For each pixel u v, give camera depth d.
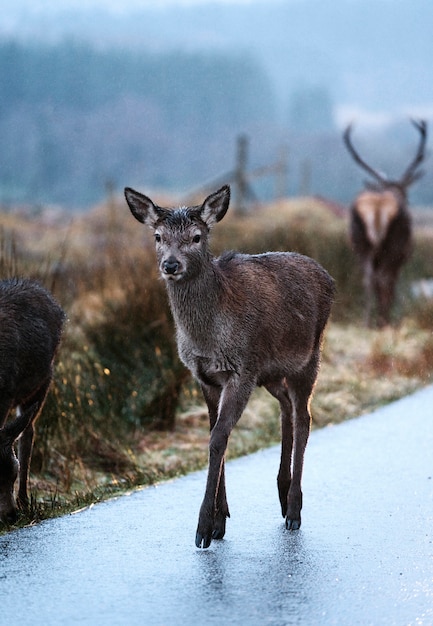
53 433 12.11
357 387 15.97
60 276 18.20
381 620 7.21
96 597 7.62
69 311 15.62
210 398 9.52
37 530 9.26
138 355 14.39
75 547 8.76
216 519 9.09
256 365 9.33
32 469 11.63
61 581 7.94
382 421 13.95
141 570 8.19
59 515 9.79
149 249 19.36
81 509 9.95
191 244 9.05
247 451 12.58
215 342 9.16
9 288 10.84
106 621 7.20
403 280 25.05
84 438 12.40
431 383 16.62
